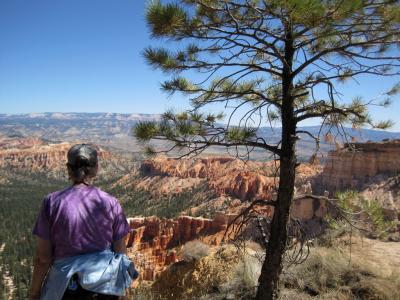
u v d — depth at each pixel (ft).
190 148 20.94
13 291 235.61
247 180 301.43
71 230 10.48
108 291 10.25
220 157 462.60
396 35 20.22
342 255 26.86
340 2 16.56
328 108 23.07
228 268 30.12
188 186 436.76
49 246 10.69
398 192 109.40
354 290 23.31
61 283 10.02
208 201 328.90
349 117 23.00
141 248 167.53
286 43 20.67
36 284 10.77
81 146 11.67
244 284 26.53
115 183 557.74
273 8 17.43
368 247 30.09
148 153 21.30
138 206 428.15
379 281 23.24
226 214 161.07
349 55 21.71
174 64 21.04
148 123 20.42
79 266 10.21
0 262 291.79
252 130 21.53
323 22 17.51
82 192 11.06
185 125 20.33
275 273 21.21
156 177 499.92
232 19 19.81
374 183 120.06
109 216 11.04
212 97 22.90
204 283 29.76
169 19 18.06
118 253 11.16
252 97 25.59
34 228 10.76
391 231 33.55
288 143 21.31
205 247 33.81
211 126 22.07
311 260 26.32
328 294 22.52
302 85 20.53
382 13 18.62
